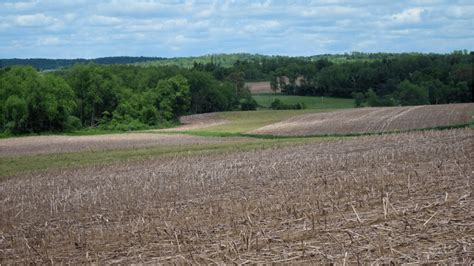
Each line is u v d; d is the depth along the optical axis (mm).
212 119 103062
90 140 69812
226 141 59844
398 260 9680
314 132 64562
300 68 142125
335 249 10812
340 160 28922
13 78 99125
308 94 140500
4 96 97062
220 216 15977
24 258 13359
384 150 32969
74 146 61188
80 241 14648
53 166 40375
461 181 17438
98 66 117750
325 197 17172
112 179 29750
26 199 24328
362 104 119625
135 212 18516
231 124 89875
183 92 107562
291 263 10281
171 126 101375
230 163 33469
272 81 145125
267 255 11023
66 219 18547
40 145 64500
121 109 107438
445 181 17750
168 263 11383
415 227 11805
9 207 22266
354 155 31359
